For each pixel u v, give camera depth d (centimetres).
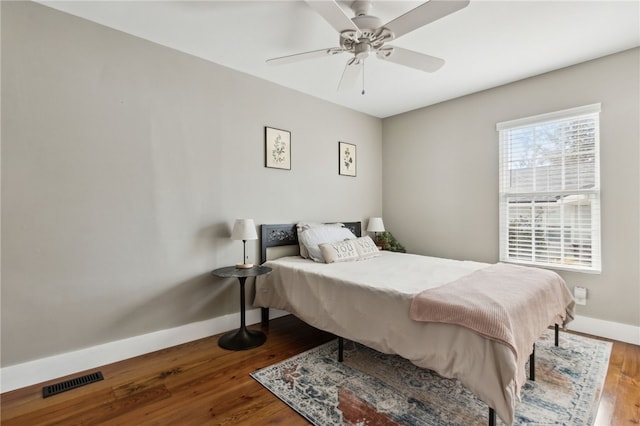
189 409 175
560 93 293
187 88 267
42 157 204
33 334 201
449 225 383
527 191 319
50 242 207
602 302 274
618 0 195
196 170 273
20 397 187
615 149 266
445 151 385
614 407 173
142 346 244
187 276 269
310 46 255
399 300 190
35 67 201
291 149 345
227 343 259
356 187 420
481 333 148
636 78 255
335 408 174
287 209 342
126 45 236
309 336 280
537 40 243
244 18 216
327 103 383
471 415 167
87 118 220
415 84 331
